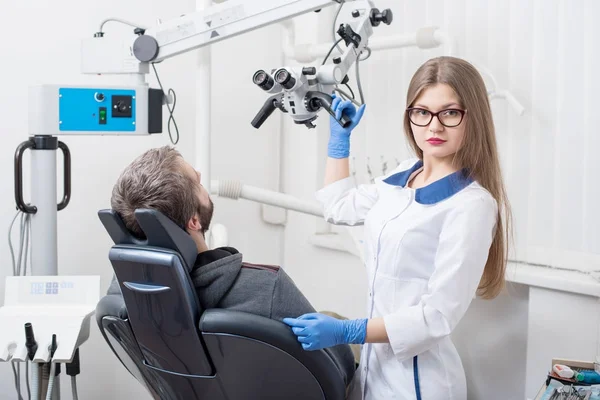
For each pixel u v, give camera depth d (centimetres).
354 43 164
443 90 139
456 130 140
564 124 198
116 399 257
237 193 227
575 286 186
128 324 126
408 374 146
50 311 174
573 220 198
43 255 194
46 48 231
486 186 146
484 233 138
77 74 238
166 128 259
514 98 195
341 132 169
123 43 193
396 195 153
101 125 193
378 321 138
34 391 172
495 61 214
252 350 120
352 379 157
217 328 117
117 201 125
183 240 118
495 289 155
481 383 221
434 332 136
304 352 122
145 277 116
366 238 158
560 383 154
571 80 196
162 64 256
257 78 156
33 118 191
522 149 209
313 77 162
